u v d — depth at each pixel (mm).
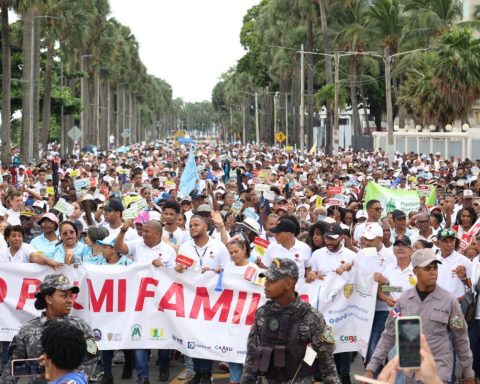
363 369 14664
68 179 29688
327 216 18891
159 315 13125
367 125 99875
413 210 22625
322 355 8469
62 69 86188
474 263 12992
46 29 69500
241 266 12938
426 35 75688
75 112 86812
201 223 13359
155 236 13562
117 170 39062
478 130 66562
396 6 76875
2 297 13281
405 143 76875
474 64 62562
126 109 190625
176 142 120375
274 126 142875
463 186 29328
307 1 83688
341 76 98812
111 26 107812
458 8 80125
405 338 5574
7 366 8789
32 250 13711
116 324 13125
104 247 13570
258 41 120375
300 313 8406
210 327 12945
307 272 13273
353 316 13133
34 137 64562
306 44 95812
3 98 51906
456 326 9875
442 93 64062
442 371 9766
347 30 77750
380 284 12914
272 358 8352
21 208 19641
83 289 13125
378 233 12977
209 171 35438
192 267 13039
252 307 12852
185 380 13852
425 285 9906
